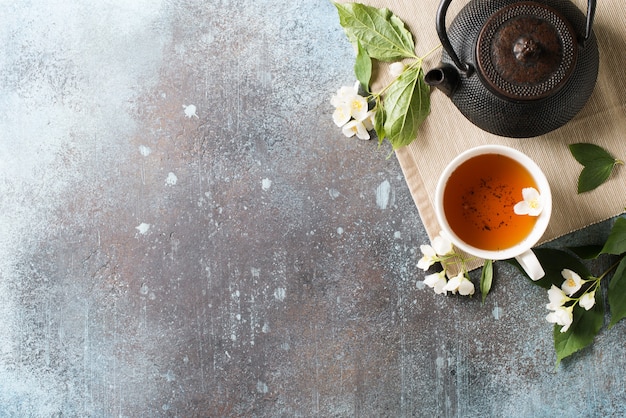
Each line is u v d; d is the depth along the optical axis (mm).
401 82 792
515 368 867
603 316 845
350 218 876
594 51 737
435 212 828
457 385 871
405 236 871
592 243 854
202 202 886
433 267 867
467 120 822
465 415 871
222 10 878
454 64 728
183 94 884
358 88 864
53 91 892
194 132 884
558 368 864
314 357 881
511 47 697
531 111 725
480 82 718
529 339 864
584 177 805
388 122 798
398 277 874
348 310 878
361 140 871
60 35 891
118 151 890
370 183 873
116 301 894
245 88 880
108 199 892
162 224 889
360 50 809
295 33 875
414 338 874
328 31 874
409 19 820
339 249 878
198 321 888
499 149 772
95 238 894
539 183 775
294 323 882
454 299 870
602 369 860
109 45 887
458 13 766
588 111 812
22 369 898
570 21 723
